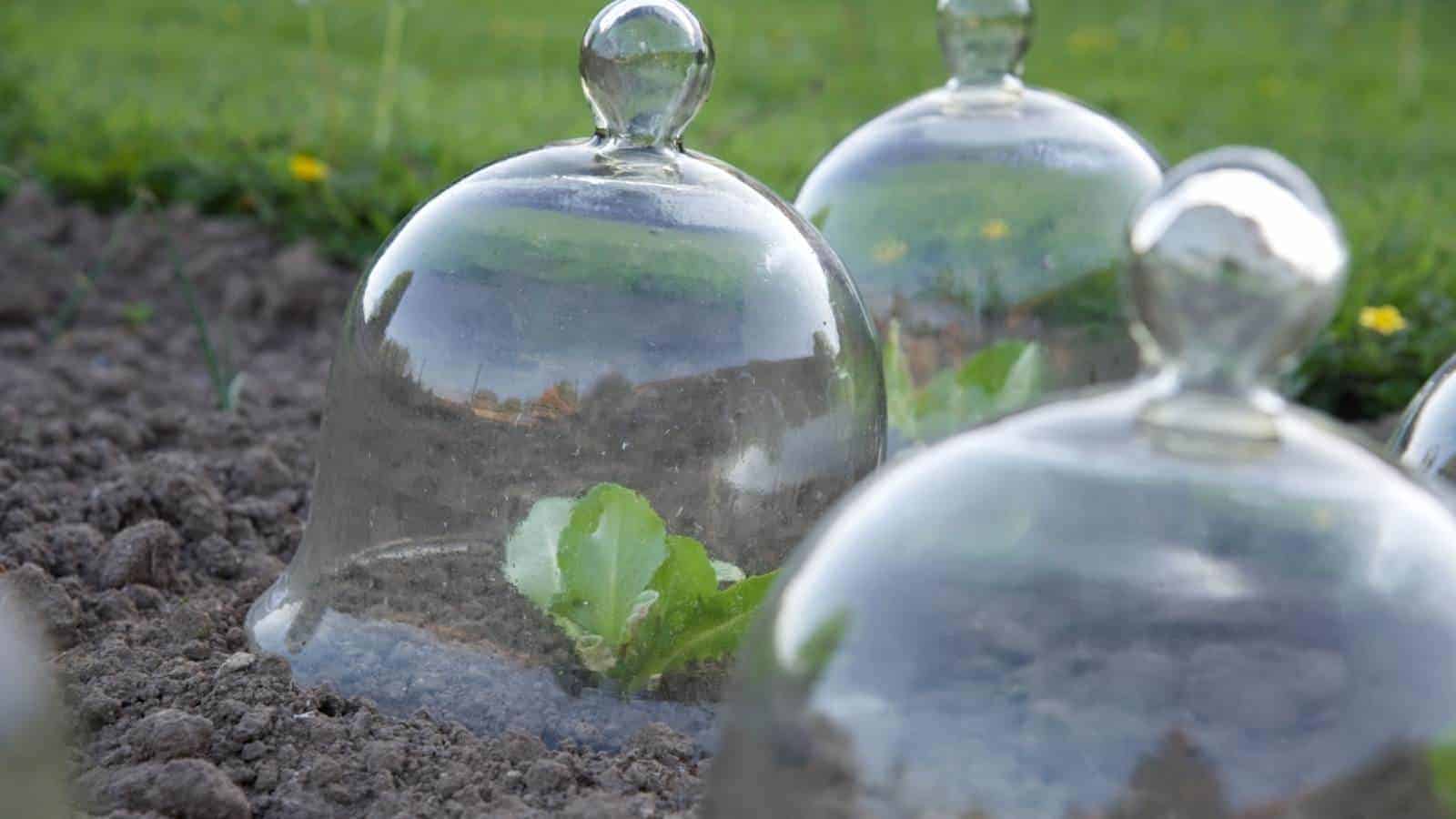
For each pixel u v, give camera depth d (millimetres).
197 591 3023
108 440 3898
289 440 3963
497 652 2416
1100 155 3438
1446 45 11969
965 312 3367
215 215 5895
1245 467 1455
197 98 7453
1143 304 1406
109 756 2264
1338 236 1365
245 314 5223
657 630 2373
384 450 2486
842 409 2525
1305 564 1422
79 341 4852
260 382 4574
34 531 3146
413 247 2502
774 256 2486
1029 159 3396
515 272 2416
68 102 6992
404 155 6133
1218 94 9570
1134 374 3410
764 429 2432
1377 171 7621
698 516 2416
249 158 5977
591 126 7340
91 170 5945
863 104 8570
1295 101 9438
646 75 2461
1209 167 1391
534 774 2213
